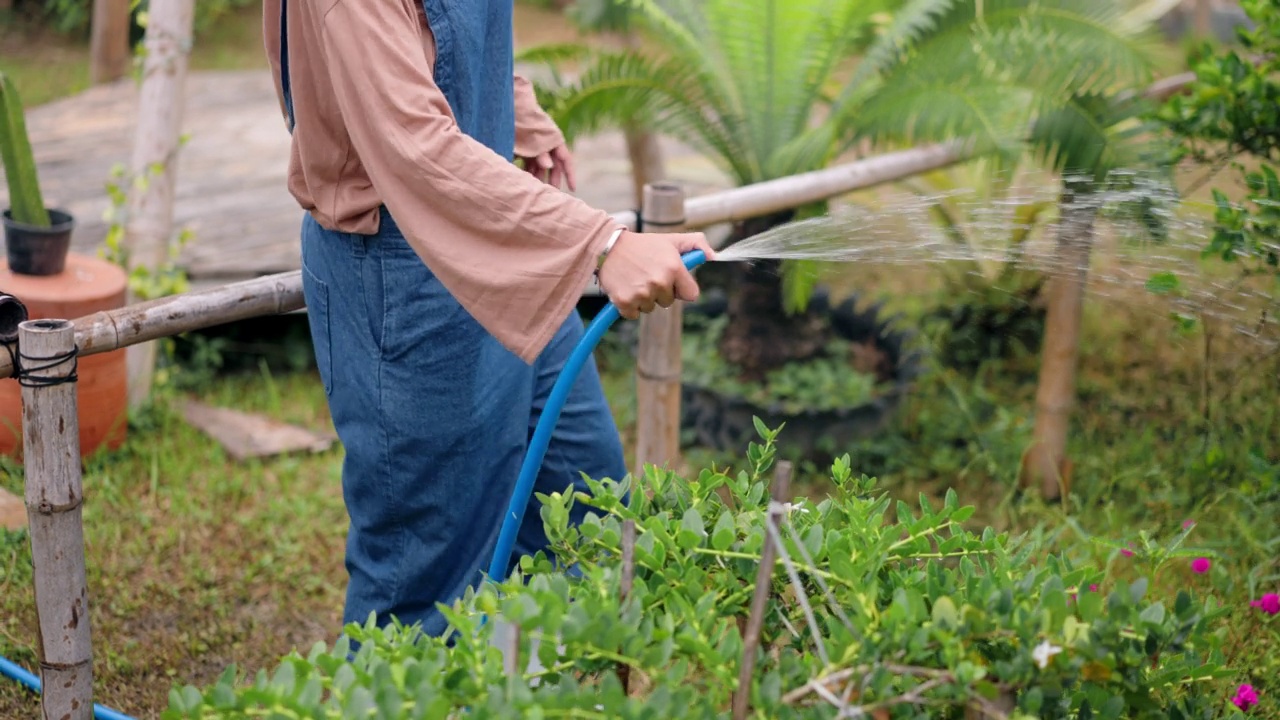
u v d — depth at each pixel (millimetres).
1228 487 3393
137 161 4020
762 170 4199
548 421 1878
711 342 4305
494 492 2154
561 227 1710
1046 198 3340
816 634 1501
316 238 2045
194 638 3029
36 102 8133
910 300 4711
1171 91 3945
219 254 4797
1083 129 3518
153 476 3689
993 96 3561
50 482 1961
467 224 1724
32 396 1924
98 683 2799
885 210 2332
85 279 3701
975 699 1479
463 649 1545
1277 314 3018
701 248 1850
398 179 1742
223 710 1489
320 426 4262
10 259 3613
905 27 3904
